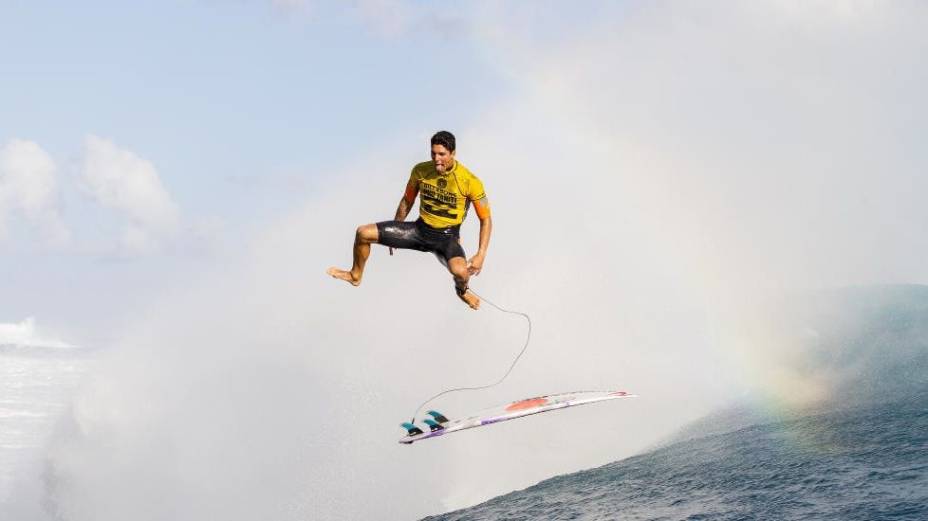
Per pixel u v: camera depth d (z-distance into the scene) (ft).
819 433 32.17
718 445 33.68
